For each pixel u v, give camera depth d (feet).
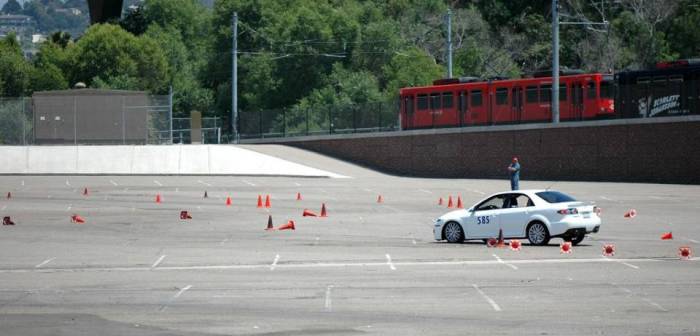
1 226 221.25
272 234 201.77
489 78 402.31
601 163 356.59
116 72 655.35
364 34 603.26
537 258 154.92
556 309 107.14
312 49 595.47
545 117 376.07
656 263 147.54
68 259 161.99
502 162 383.86
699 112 334.44
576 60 634.84
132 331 97.04
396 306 110.73
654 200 276.00
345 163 424.87
